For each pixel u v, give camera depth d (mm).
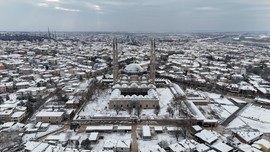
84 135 158375
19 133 158250
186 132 160625
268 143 142750
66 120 186375
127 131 164875
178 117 185625
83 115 189750
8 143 142125
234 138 157375
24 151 133125
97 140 150250
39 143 139750
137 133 160750
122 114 192375
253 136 153000
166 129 167375
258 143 142625
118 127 166875
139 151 137500
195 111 197125
